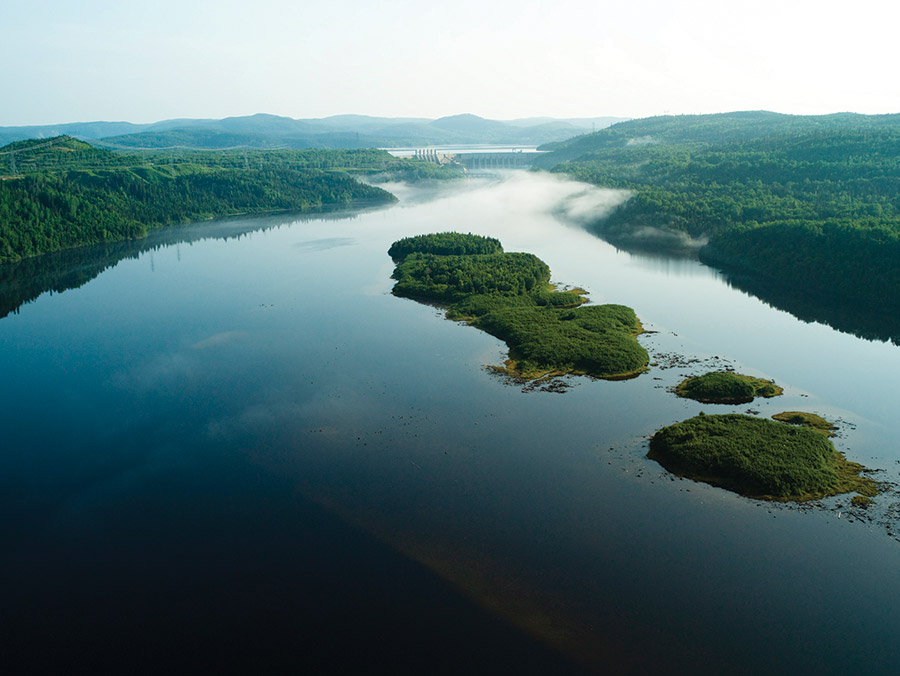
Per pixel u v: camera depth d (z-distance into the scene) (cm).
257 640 6862
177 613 7250
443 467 9900
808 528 8281
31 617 7244
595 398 12050
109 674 6538
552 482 9425
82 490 9544
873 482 9162
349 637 6862
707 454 9544
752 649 6588
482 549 8081
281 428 11212
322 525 8631
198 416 11731
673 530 8319
